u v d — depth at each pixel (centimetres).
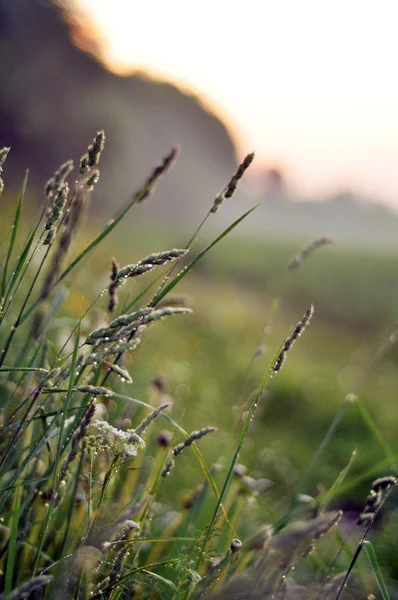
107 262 614
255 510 258
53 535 168
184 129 5609
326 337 1367
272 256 2806
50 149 2484
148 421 132
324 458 518
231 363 772
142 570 139
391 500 339
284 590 153
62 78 2862
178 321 909
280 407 648
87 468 162
